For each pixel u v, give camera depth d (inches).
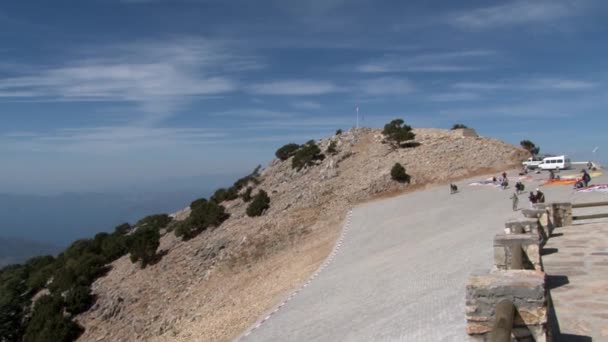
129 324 1600.6
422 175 2177.7
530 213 669.9
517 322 239.1
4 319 1931.6
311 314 800.9
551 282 439.5
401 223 1497.3
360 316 677.9
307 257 1424.7
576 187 1604.3
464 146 2529.5
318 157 2704.2
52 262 2832.2
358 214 1786.4
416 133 2935.5
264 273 1469.0
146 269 1924.2
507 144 2694.4
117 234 2751.0
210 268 1710.1
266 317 882.8
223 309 1277.1
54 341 1626.5
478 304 243.3
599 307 366.0
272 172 2837.1
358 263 1121.4
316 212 1924.2
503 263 402.3
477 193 1787.6
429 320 523.8
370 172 2247.8
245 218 2107.5
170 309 1558.8
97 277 2064.5
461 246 925.8
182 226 2172.7
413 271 834.2
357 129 2984.7
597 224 756.6
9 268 2972.4
